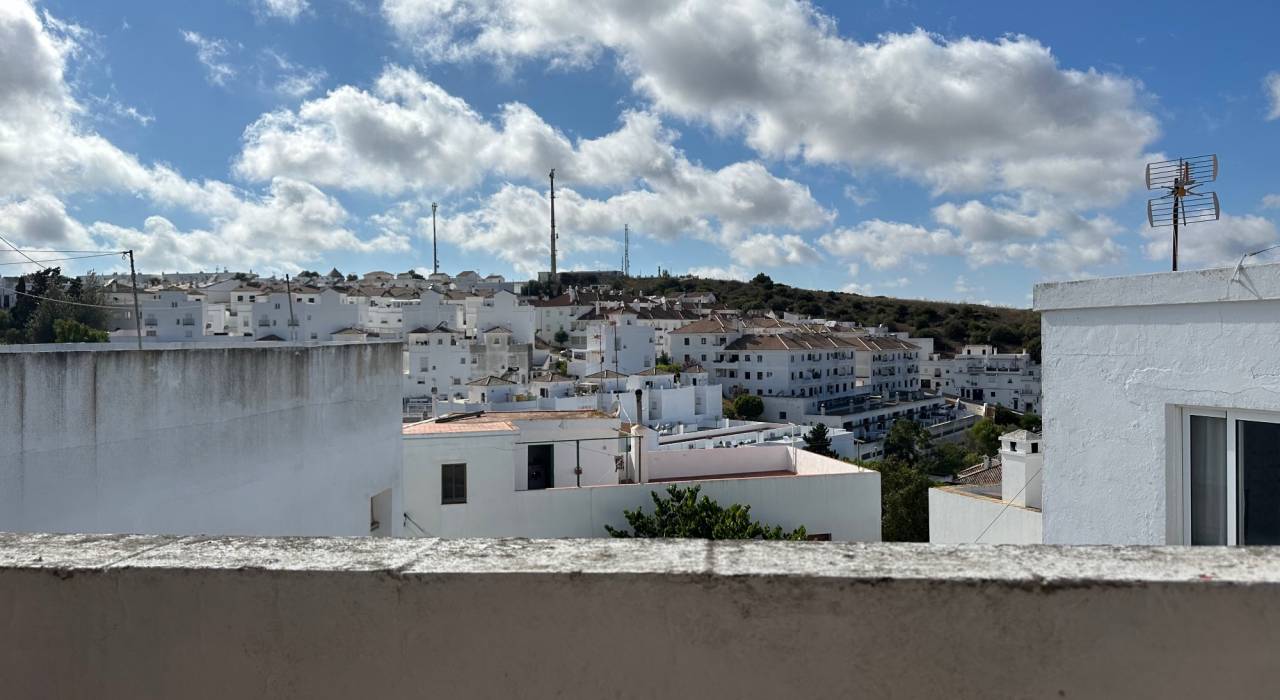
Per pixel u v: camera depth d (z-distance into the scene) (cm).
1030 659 142
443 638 152
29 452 514
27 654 163
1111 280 436
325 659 155
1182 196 570
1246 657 138
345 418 886
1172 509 416
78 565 161
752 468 1688
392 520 993
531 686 151
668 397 5622
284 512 775
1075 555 154
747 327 9025
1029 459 1251
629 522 1312
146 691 160
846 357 8181
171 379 638
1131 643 140
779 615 145
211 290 9300
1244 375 381
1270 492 383
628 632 149
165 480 629
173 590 158
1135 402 430
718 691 148
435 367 7338
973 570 146
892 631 144
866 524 1404
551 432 1579
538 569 151
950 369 9288
